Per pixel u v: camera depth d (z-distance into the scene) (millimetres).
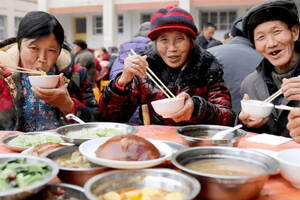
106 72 8805
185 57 2627
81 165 1290
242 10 20250
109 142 1282
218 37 21219
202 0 18766
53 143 1616
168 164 1320
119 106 2617
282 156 1374
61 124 2738
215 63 2770
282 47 2256
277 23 2215
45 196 1121
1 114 2607
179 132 1876
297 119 1770
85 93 3094
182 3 18828
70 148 1452
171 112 1927
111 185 1074
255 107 1913
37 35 2277
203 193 1095
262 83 2625
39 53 2365
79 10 21547
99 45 24219
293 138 1842
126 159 1207
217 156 1342
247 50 3740
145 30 4613
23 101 2631
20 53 2467
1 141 1875
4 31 21438
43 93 2252
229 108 2602
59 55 2625
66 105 2455
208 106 2252
